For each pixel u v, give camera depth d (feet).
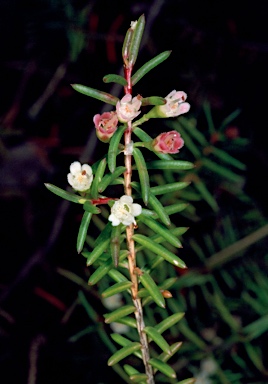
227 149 0.87
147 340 0.59
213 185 0.92
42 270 1.04
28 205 1.16
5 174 1.19
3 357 0.93
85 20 1.10
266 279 0.86
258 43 1.18
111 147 0.51
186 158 0.87
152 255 0.82
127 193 0.54
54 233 1.07
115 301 0.82
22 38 1.17
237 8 1.20
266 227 0.87
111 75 0.51
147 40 1.16
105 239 0.54
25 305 1.00
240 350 0.85
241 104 1.15
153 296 0.54
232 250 0.86
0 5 1.13
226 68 1.18
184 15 1.20
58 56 1.16
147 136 0.54
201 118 1.09
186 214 0.91
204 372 0.81
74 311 0.96
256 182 1.08
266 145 1.11
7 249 1.11
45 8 1.06
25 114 1.22
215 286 0.86
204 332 0.87
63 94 1.21
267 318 0.81
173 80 1.13
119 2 1.16
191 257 0.90
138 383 0.62
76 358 0.88
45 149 1.22
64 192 0.52
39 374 0.89
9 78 1.22
